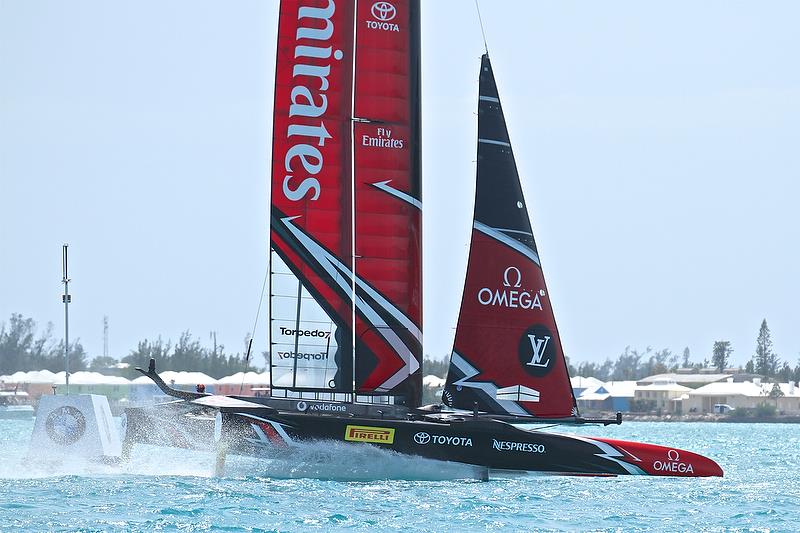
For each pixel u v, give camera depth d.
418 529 51.62
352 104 70.38
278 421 64.75
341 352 69.31
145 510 54.72
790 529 53.81
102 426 69.06
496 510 57.34
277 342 68.81
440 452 66.62
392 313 70.00
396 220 70.50
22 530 49.38
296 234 69.19
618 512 58.25
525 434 68.25
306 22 69.94
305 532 50.34
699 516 57.53
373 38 70.75
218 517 53.16
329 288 69.31
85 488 61.72
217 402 65.75
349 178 70.06
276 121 69.44
